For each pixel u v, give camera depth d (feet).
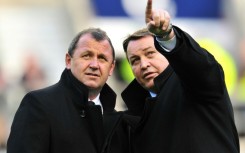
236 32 148.97
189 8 147.13
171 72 37.91
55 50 138.62
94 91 37.29
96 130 36.17
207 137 35.09
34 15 145.48
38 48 137.80
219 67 35.12
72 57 36.91
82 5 147.74
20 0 148.15
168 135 36.14
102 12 145.69
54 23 144.87
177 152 35.32
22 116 35.35
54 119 35.22
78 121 35.88
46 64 134.00
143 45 38.99
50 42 140.15
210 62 34.06
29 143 34.37
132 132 38.88
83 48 36.47
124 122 39.24
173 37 33.19
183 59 32.96
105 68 36.83
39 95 35.96
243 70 133.59
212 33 146.82
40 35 141.69
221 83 34.91
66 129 35.24
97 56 36.58
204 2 148.56
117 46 138.31
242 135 114.62
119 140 38.50
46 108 35.40
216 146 34.83
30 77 116.06
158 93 37.73
